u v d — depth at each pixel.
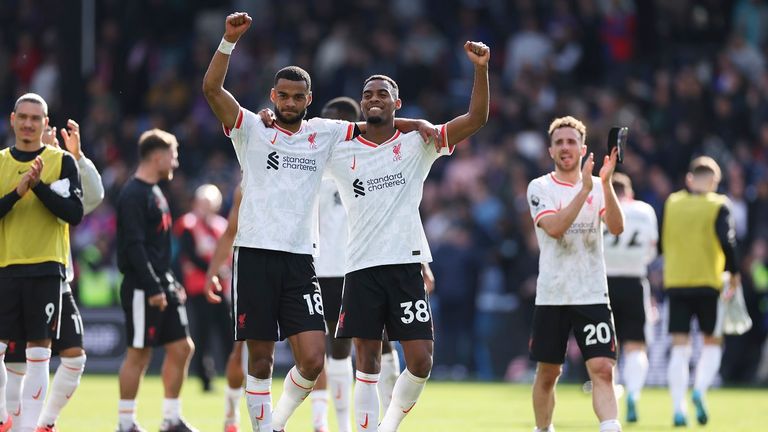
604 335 22.05
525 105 57.78
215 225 39.00
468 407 35.19
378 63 60.88
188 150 59.09
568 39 62.12
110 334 48.72
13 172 22.23
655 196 49.78
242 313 20.70
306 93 21.08
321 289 25.16
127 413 25.78
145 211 25.58
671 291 31.58
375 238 21.28
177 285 26.50
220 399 37.50
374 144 21.55
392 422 21.72
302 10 66.38
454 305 48.62
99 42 67.12
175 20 68.88
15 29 68.88
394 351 24.52
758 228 47.53
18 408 22.86
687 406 36.31
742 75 57.50
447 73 61.19
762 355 46.03
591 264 22.27
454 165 54.78
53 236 22.30
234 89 62.47
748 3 64.56
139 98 64.69
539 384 22.94
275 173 20.84
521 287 48.06
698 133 54.88
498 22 64.44
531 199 22.67
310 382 21.22
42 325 22.14
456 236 49.03
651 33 63.34
